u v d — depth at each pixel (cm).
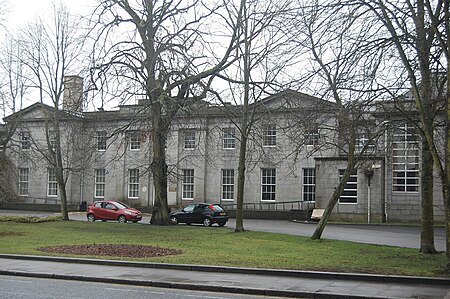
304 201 4619
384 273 1394
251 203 4803
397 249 2023
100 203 3897
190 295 1163
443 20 1487
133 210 3847
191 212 3538
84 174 4722
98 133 3319
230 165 4916
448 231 1427
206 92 2709
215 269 1498
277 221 4141
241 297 1159
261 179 4797
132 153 5241
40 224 3173
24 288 1225
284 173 4691
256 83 2814
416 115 1958
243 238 2423
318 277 1392
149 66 2714
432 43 1677
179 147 5009
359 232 3016
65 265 1609
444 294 1158
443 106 1803
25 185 5641
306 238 2419
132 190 5275
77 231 2752
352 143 2281
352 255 1823
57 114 3641
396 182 3972
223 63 2819
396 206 3950
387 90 1688
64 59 3688
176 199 5059
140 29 2811
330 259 1708
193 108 2711
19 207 5478
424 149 1861
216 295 1177
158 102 2695
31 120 5269
